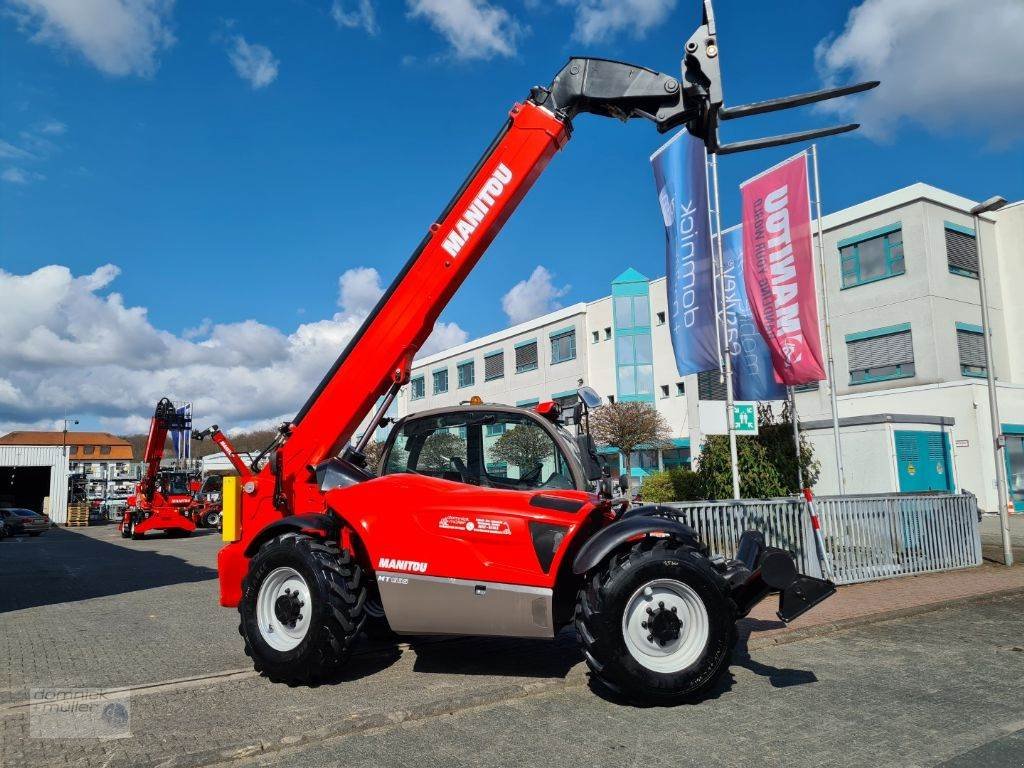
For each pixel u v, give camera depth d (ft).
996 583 30.68
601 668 14.71
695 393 94.48
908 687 16.15
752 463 38.52
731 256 45.37
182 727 13.78
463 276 19.13
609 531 15.11
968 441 70.79
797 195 39.32
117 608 30.01
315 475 19.27
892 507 33.19
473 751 12.60
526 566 15.58
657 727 13.66
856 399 81.00
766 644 20.35
